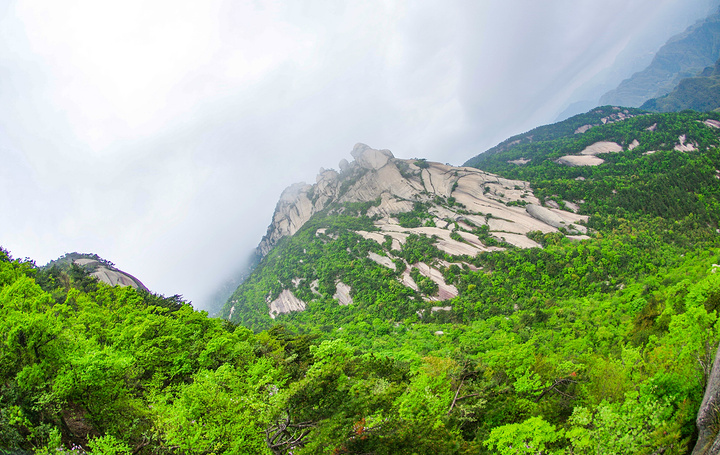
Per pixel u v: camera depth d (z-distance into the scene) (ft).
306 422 52.26
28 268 151.94
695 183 341.00
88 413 65.46
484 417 76.59
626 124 506.07
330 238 459.73
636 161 411.75
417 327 256.73
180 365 90.94
